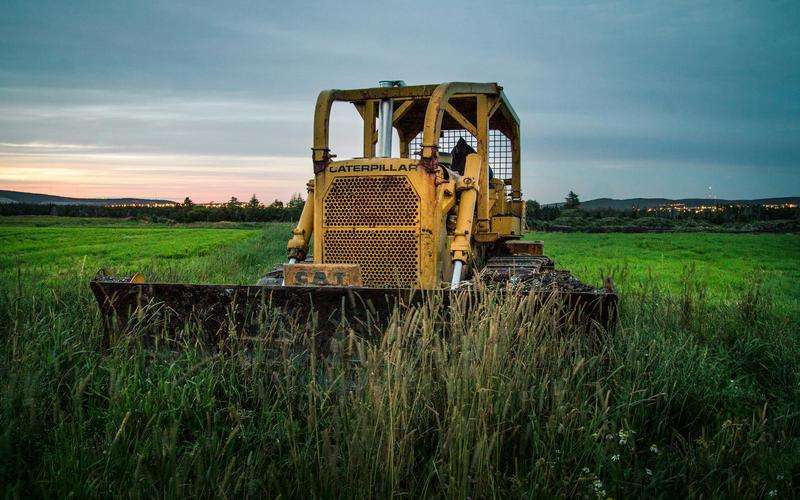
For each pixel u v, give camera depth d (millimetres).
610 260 21578
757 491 3314
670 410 4426
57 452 3312
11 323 5594
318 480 3178
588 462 3504
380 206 5816
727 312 7758
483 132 7180
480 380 3457
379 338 4488
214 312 4816
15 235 39688
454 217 6344
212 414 3980
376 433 3238
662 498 3289
